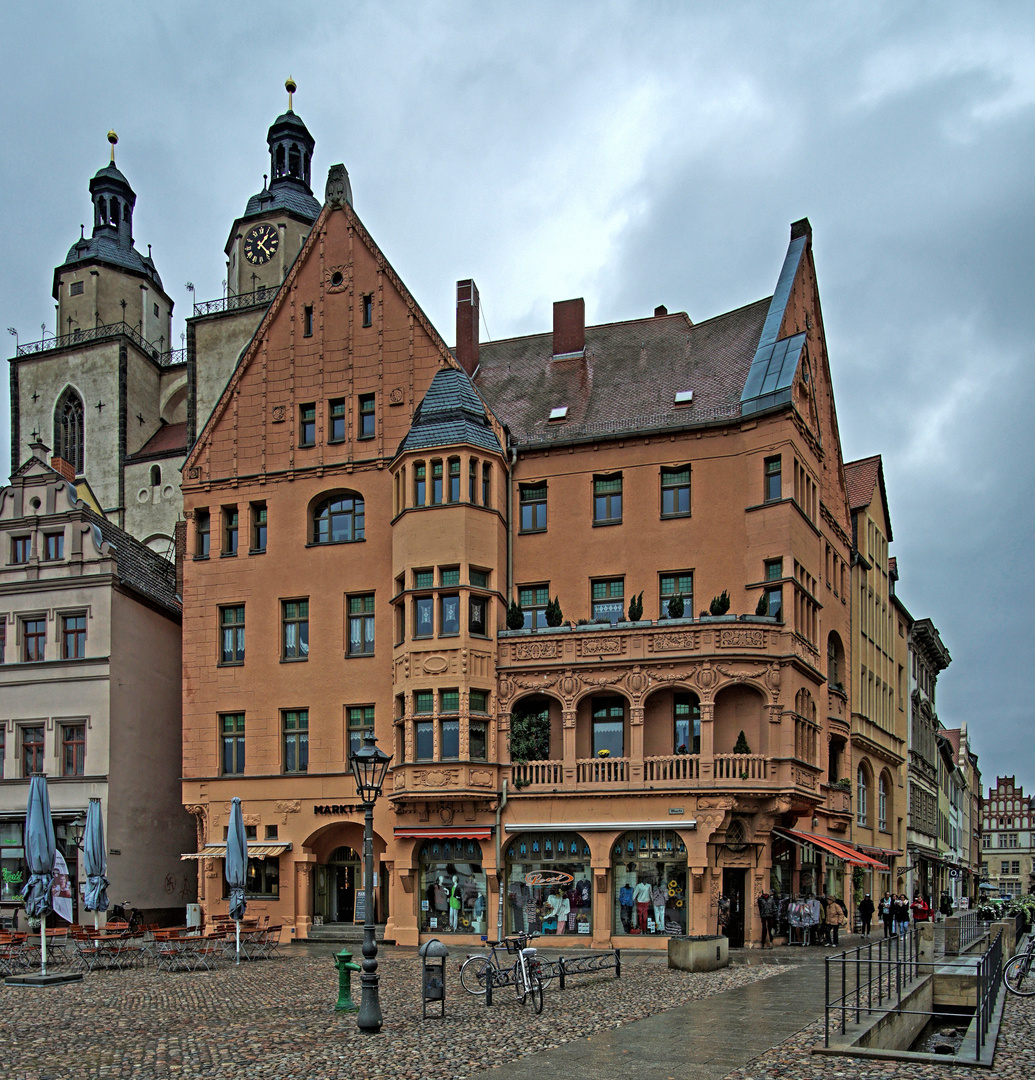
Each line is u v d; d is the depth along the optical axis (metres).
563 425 42.00
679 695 37.25
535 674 37.56
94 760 43.97
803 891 39.84
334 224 44.62
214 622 43.44
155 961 32.50
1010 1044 18.89
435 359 42.19
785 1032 18.16
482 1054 16.55
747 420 38.94
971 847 135.62
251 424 44.31
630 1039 17.58
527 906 36.56
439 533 38.38
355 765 20.50
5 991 25.86
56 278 75.06
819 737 41.81
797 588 37.66
